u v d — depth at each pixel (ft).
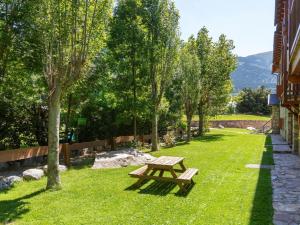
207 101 115.24
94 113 75.05
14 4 44.70
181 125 108.37
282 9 59.06
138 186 35.96
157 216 26.37
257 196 31.94
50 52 33.78
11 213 27.02
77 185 36.63
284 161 53.78
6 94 50.55
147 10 69.92
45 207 28.71
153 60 70.13
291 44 36.40
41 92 54.60
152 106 71.36
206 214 26.84
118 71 70.59
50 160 34.88
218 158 57.21
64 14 32.99
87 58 36.06
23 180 39.17
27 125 57.88
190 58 89.61
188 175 35.14
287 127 82.69
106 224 24.63
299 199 30.60
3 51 45.52
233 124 168.76
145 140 87.66
